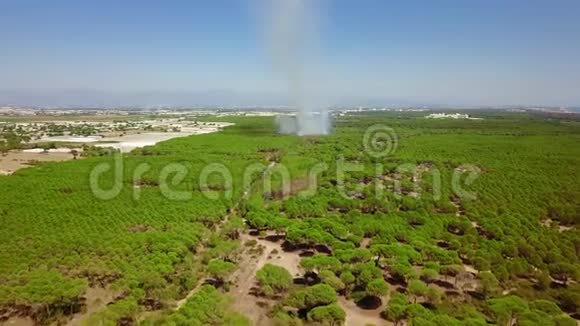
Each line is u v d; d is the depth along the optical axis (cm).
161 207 9356
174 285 5950
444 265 6375
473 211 9275
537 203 9800
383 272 6538
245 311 5438
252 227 8756
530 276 6406
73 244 7050
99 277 6122
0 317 5219
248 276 6481
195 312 4769
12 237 7488
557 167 14238
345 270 6016
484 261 6400
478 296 5812
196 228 7956
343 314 4897
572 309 5497
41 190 10762
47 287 5400
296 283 6194
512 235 7669
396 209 9544
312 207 9238
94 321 4756
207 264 6694
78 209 9156
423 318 4572
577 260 6781
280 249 7619
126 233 7681
